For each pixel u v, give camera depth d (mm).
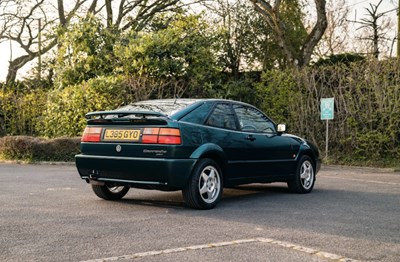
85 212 6531
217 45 19672
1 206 6941
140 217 6215
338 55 18531
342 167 14406
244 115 8023
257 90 17922
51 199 7672
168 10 28188
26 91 23156
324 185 10133
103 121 7113
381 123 14633
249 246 4703
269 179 8242
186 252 4457
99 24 19141
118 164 6828
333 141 15695
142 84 16516
